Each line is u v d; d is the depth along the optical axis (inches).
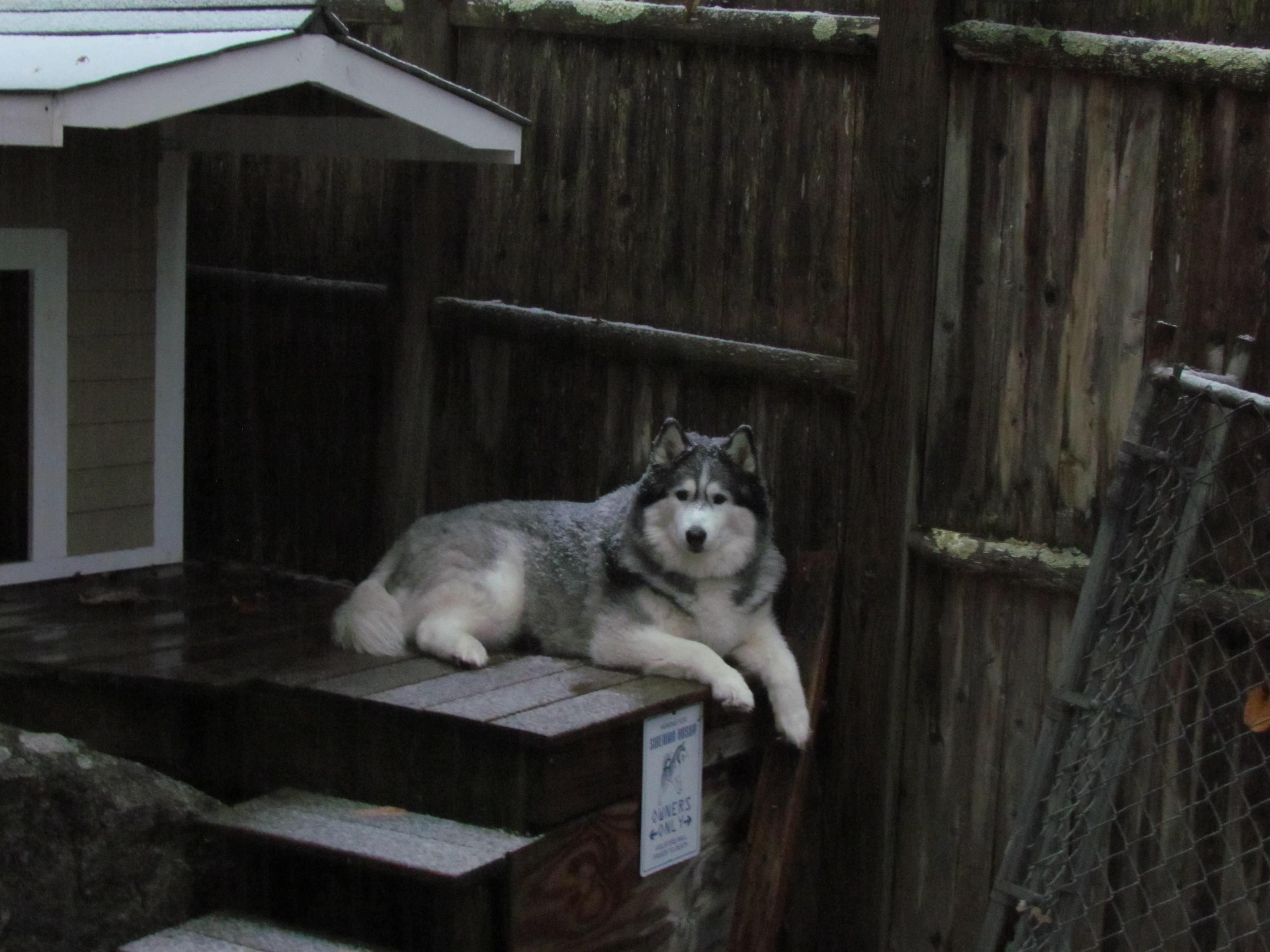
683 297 191.6
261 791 165.0
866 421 173.6
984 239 166.1
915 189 167.5
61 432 200.7
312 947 144.3
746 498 170.7
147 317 209.0
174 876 158.2
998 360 166.4
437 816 153.2
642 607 171.8
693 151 188.2
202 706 166.6
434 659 172.2
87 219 199.2
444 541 179.9
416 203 211.6
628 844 159.6
